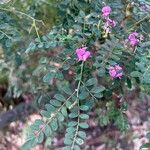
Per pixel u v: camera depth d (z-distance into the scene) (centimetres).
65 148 17
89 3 23
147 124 47
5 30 21
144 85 18
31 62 38
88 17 21
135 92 36
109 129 50
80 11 21
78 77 20
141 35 21
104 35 21
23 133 46
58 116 18
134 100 46
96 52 21
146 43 20
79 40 20
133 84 25
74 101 19
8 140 50
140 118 48
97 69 20
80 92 19
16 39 21
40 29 26
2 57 33
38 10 28
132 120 48
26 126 46
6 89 50
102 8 21
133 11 23
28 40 25
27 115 46
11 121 46
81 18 21
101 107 25
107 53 20
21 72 39
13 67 37
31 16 25
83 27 21
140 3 23
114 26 21
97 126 50
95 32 21
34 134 17
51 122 18
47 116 18
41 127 18
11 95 48
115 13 22
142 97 36
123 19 24
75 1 23
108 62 19
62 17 24
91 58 21
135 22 22
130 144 48
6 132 50
